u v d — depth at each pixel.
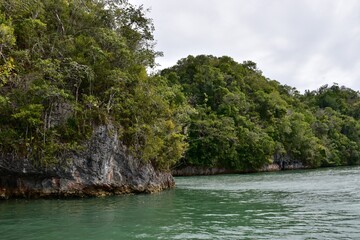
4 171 23.56
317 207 20.23
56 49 27.92
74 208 20.48
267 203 22.33
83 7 32.00
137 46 35.78
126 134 28.64
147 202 23.22
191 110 46.16
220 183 40.16
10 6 25.66
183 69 89.50
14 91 24.22
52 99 24.98
